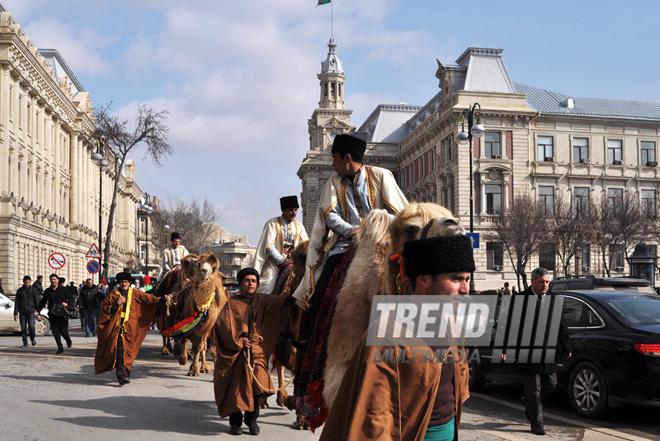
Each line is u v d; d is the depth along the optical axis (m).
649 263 28.30
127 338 11.09
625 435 8.45
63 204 63.66
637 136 58.91
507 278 55.84
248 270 8.09
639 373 9.11
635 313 10.00
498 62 60.47
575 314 10.48
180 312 12.21
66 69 72.00
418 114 79.88
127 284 11.30
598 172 58.00
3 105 45.06
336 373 4.42
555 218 50.03
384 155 78.00
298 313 8.66
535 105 59.88
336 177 5.89
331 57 93.25
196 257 12.66
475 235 23.48
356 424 2.64
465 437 8.01
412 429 2.76
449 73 60.12
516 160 56.78
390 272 3.58
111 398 9.70
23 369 12.88
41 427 7.61
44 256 53.81
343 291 4.54
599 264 56.00
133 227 106.81
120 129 44.12
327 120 88.00
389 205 5.68
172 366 13.98
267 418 8.83
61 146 62.75
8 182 45.81
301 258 8.53
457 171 56.75
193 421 8.38
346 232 5.61
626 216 48.97
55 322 16.84
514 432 8.48
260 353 7.83
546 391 8.54
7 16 45.41
